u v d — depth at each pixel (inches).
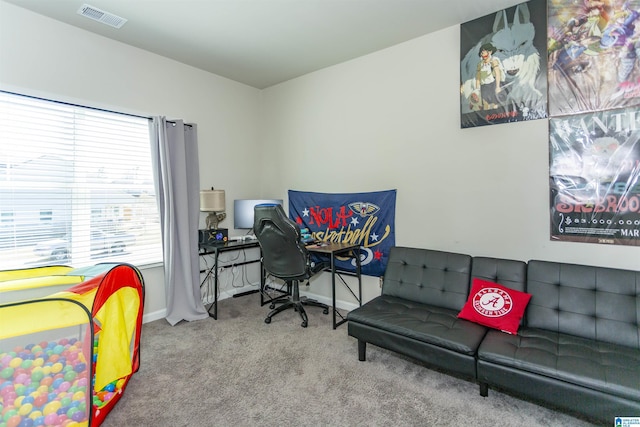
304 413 68.4
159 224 126.5
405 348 78.5
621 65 79.1
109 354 73.4
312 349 97.1
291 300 127.6
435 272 95.7
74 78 101.8
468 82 102.0
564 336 72.1
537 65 90.2
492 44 97.0
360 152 129.6
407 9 95.0
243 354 94.2
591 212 84.0
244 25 102.9
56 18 96.8
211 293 142.9
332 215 138.0
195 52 121.9
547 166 89.9
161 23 100.8
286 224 107.3
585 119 84.0
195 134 132.0
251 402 72.3
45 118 98.0
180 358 92.0
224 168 148.6
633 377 55.2
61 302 60.6
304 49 120.7
